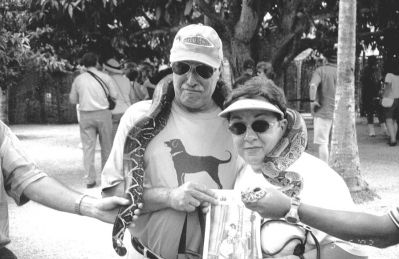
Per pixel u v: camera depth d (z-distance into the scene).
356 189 7.56
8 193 2.70
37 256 5.48
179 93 2.80
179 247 2.75
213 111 2.89
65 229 6.46
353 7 7.68
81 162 11.84
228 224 2.44
